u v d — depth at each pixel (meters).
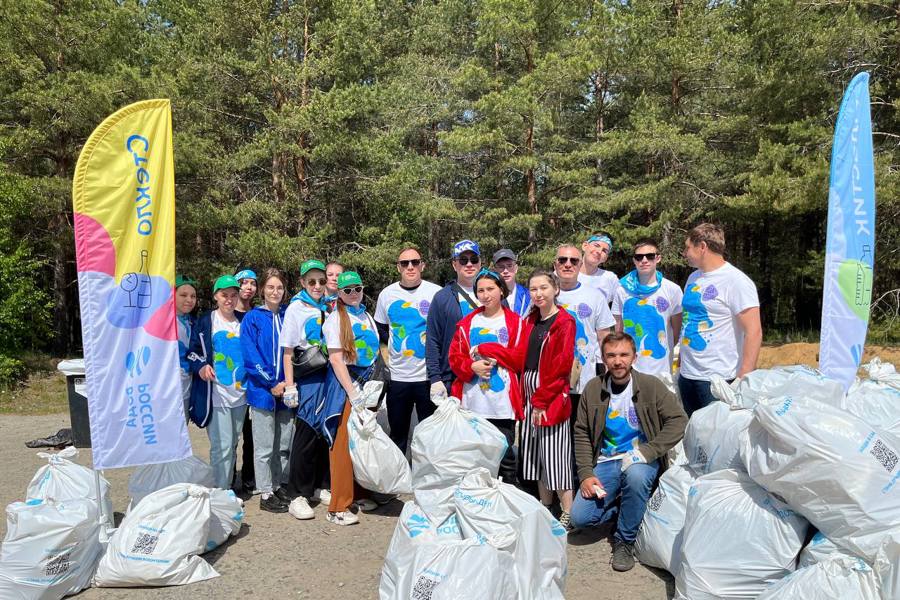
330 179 18.42
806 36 14.22
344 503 4.73
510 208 19.25
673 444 3.96
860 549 2.85
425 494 3.99
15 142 14.00
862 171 4.54
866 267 4.57
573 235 17.92
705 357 4.63
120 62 15.25
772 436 3.12
